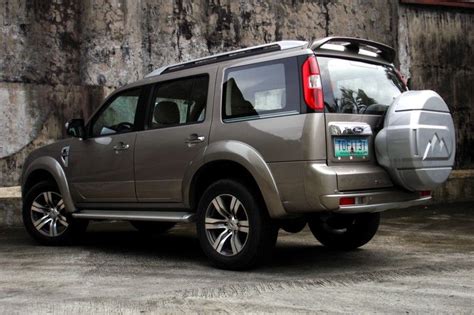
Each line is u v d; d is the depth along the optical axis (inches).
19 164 389.7
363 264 241.6
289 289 195.5
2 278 220.2
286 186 210.8
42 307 177.0
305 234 336.8
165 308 173.3
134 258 261.6
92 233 354.9
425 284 202.5
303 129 207.8
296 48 221.8
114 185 272.4
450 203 488.7
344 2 483.8
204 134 237.1
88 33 405.7
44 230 303.3
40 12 397.1
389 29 499.8
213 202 229.9
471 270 227.9
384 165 219.5
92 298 186.9
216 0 439.5
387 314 165.8
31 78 393.7
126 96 277.6
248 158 218.8
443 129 222.5
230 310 170.4
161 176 252.1
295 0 465.4
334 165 208.8
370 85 236.7
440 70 517.7
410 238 318.7
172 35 426.3
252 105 226.4
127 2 413.1
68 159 294.0
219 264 228.4
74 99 403.5
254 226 217.8
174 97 256.4
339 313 166.7
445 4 517.3
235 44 444.1
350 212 209.9
